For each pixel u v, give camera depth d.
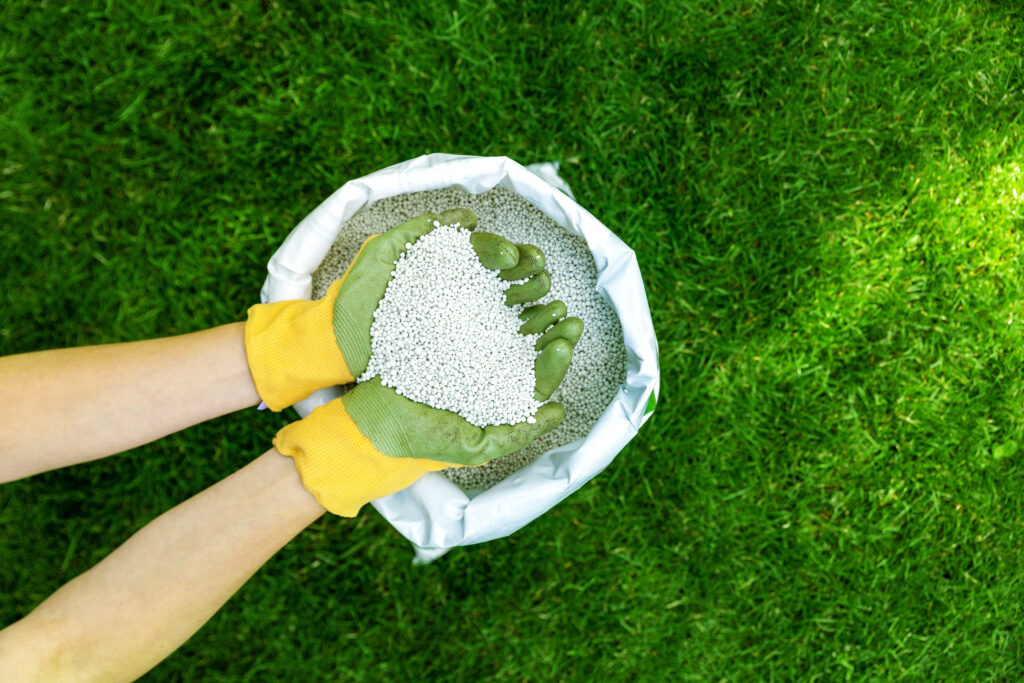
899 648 1.07
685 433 1.05
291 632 1.04
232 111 1.02
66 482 1.02
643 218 1.04
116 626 0.76
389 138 1.04
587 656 1.05
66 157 1.02
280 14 1.02
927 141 1.06
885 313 1.06
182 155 1.03
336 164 1.03
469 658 1.05
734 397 1.05
